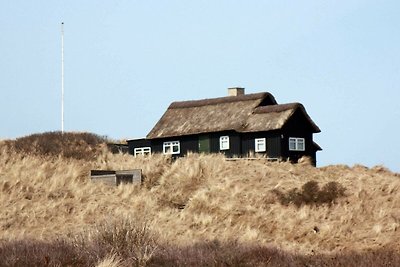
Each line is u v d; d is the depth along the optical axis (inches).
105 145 5851.4
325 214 3688.5
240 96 5669.3
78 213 3850.9
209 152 5492.1
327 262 2158.0
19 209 3823.8
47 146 5447.8
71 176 4480.8
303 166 4547.2
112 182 4375.0
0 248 2170.3
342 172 4424.2
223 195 4008.4
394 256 2297.0
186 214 3823.8
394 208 3718.0
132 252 2069.4
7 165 4702.3
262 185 4141.2
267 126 5177.2
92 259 1969.7
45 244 2276.1
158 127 5841.5
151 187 4335.6
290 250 2849.4
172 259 2037.4
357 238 3390.7
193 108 5836.6
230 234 3499.0
